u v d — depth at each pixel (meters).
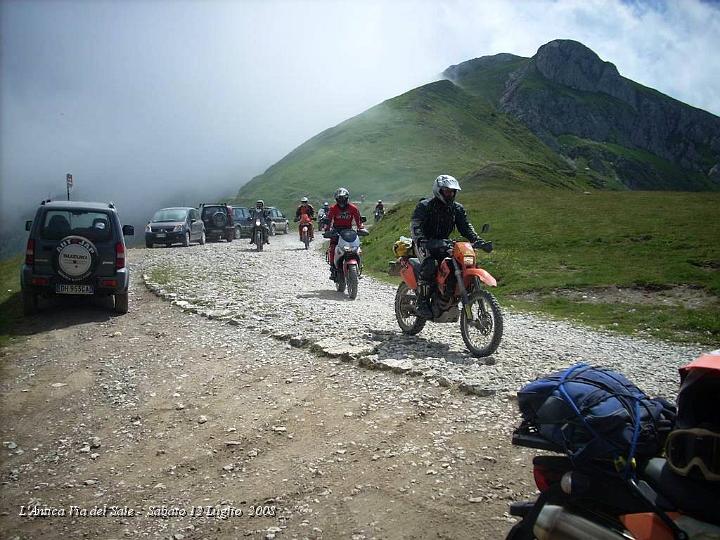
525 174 104.00
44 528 4.46
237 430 6.08
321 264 23.92
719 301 15.36
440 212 9.02
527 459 5.28
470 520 4.36
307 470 5.20
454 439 5.68
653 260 19.52
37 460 5.59
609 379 3.33
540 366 8.05
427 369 7.58
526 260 21.30
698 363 2.82
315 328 10.21
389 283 19.98
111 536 4.34
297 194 170.50
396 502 4.64
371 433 5.87
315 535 4.25
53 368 8.49
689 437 2.72
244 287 16.12
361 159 195.00
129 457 5.59
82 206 12.42
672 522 2.71
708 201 30.97
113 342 9.84
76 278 11.95
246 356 8.61
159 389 7.38
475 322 8.47
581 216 27.55
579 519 2.93
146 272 18.39
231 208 41.44
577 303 16.09
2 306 13.38
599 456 2.99
